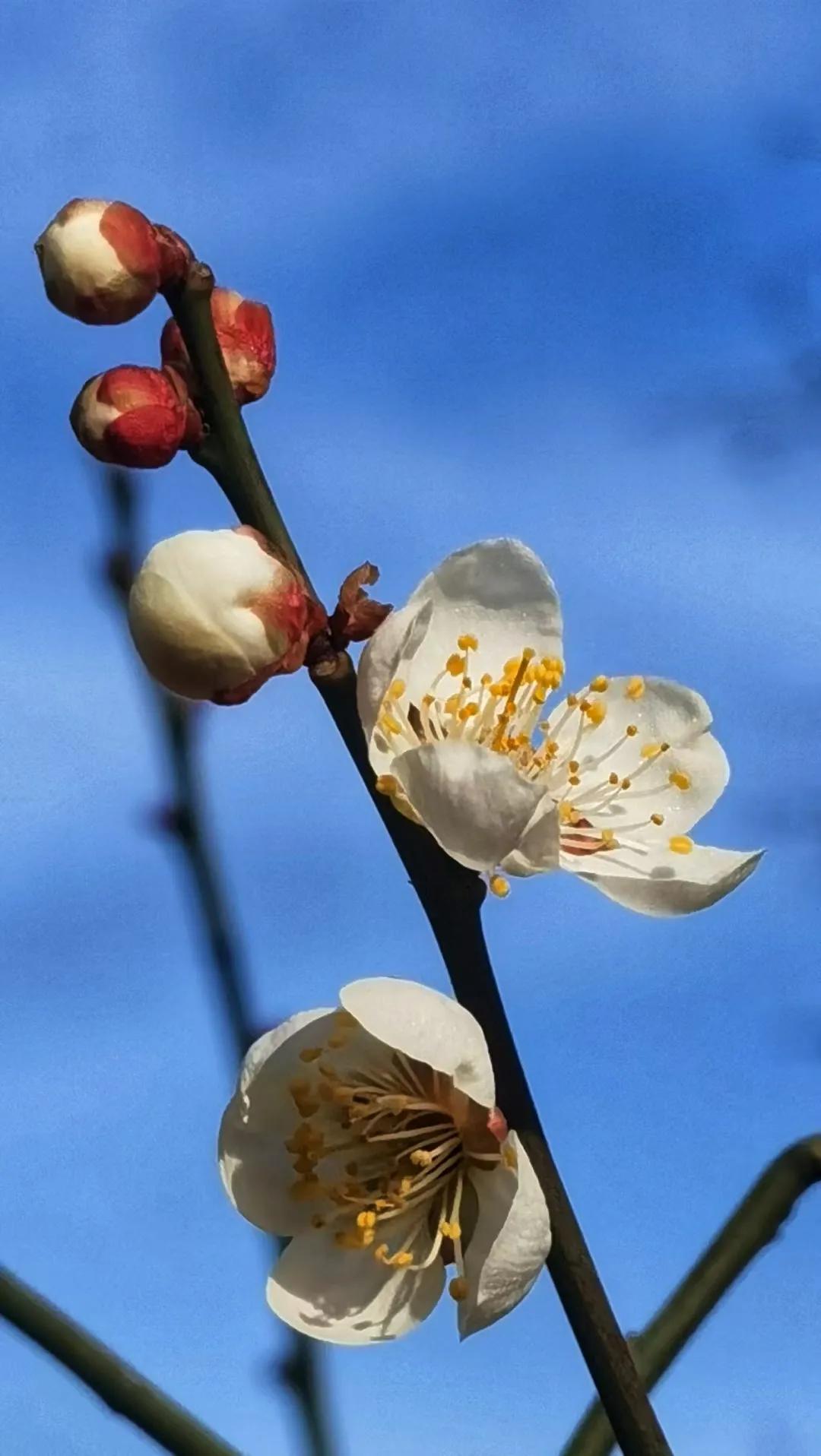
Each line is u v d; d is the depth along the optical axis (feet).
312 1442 0.98
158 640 0.90
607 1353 0.90
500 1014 0.92
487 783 0.90
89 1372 0.93
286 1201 0.95
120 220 0.92
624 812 1.00
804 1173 0.95
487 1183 0.93
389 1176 0.95
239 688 0.91
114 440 0.91
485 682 0.98
